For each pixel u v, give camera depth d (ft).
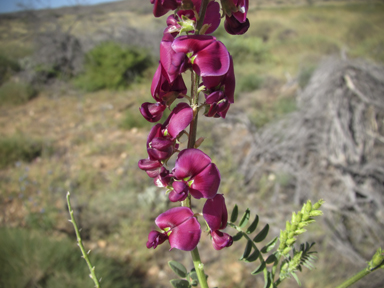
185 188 4.21
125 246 17.74
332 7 135.74
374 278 14.67
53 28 50.44
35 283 13.66
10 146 26.27
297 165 20.79
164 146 4.43
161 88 4.48
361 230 17.43
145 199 20.02
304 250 4.88
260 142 23.45
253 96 35.24
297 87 34.19
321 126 21.26
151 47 47.50
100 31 53.57
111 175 23.67
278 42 63.31
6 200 21.24
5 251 14.28
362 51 50.78
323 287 14.60
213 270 16.55
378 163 19.36
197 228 4.34
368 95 21.31
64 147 28.25
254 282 15.88
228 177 22.27
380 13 101.50
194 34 4.34
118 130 31.40
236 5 4.45
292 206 19.42
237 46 52.19
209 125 28.73
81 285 13.73
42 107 37.45
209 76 4.25
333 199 18.70
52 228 18.67
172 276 16.35
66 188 22.02
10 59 47.37
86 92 41.34
